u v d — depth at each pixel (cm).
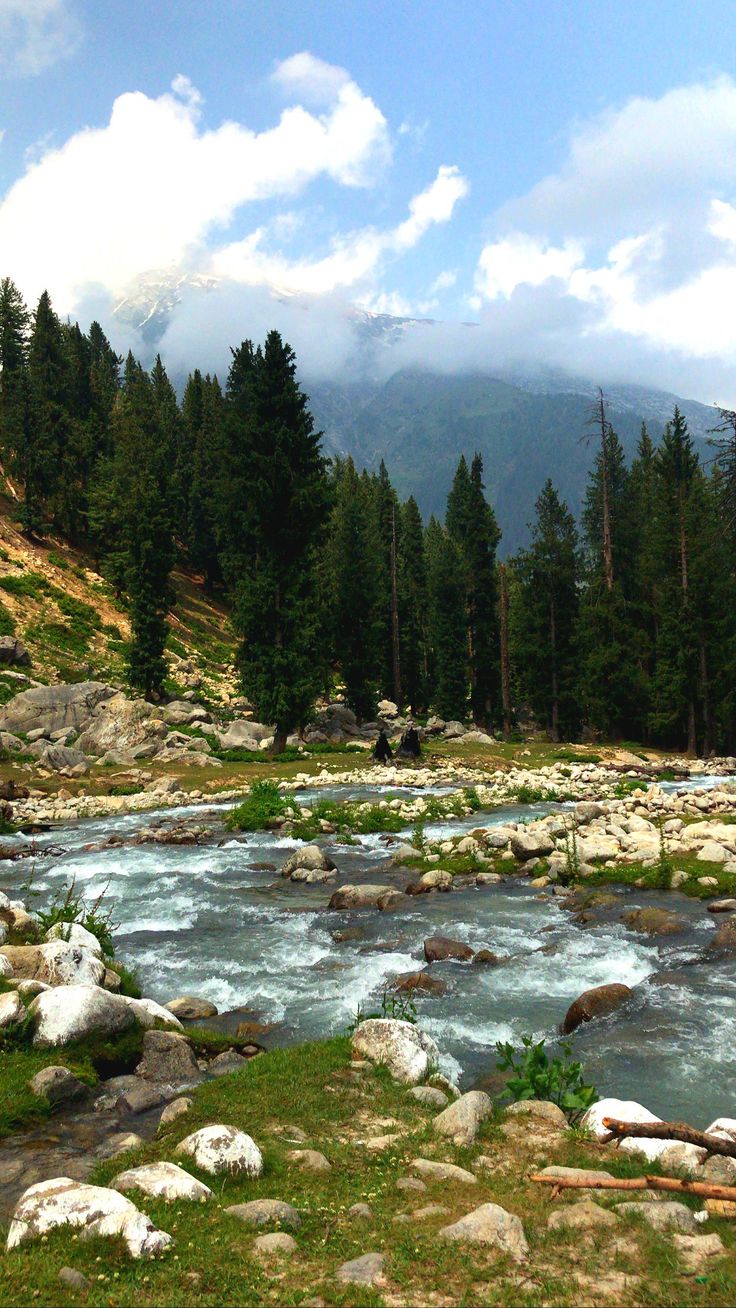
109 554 7906
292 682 4303
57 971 971
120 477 8306
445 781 3716
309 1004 1088
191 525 9356
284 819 2583
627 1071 845
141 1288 436
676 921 1359
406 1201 549
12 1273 445
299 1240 494
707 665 5603
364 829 2453
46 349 9306
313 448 4394
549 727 6462
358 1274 451
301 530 4312
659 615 6003
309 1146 640
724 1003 1028
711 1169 573
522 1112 714
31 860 2111
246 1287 440
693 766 4838
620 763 4738
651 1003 1038
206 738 4709
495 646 6819
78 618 7000
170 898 1706
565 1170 579
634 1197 546
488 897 1627
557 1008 1047
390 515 7106
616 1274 450
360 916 1527
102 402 10325
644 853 1816
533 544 6350
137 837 2400
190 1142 610
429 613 7731
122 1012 880
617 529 6850
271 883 1836
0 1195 567
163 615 6006
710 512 5619
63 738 4431
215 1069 857
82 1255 466
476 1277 449
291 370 4388
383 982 1164
